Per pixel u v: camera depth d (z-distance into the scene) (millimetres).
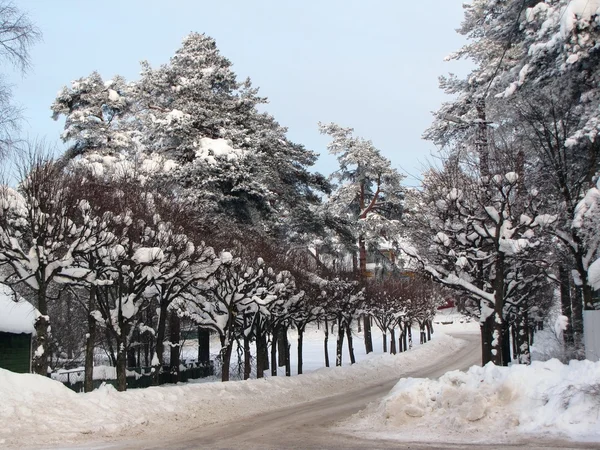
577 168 21047
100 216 19625
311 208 39750
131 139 36719
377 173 49344
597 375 12125
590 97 18000
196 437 14500
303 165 41531
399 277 53969
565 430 11461
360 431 14383
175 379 29188
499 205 20062
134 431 15211
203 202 31359
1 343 23281
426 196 23984
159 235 21734
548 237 21422
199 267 23641
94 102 36844
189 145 33938
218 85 39031
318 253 47062
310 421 17562
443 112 27719
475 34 27812
